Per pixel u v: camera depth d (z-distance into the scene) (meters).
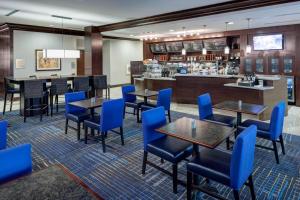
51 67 9.46
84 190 1.48
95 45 8.50
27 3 5.28
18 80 6.00
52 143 4.25
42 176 1.64
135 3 5.28
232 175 2.06
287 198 2.57
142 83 9.04
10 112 6.75
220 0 5.07
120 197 2.62
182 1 5.12
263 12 5.85
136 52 13.52
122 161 3.50
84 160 3.54
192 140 2.33
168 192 2.71
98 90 8.24
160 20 6.54
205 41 10.45
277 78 6.04
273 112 3.28
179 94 8.04
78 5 5.45
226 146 3.92
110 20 7.33
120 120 4.04
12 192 1.44
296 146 4.07
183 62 11.55
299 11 5.80
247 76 6.50
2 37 8.89
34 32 8.80
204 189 2.45
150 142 2.92
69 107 4.64
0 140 2.30
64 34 9.38
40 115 6.12
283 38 8.19
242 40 9.21
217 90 7.14
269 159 3.54
